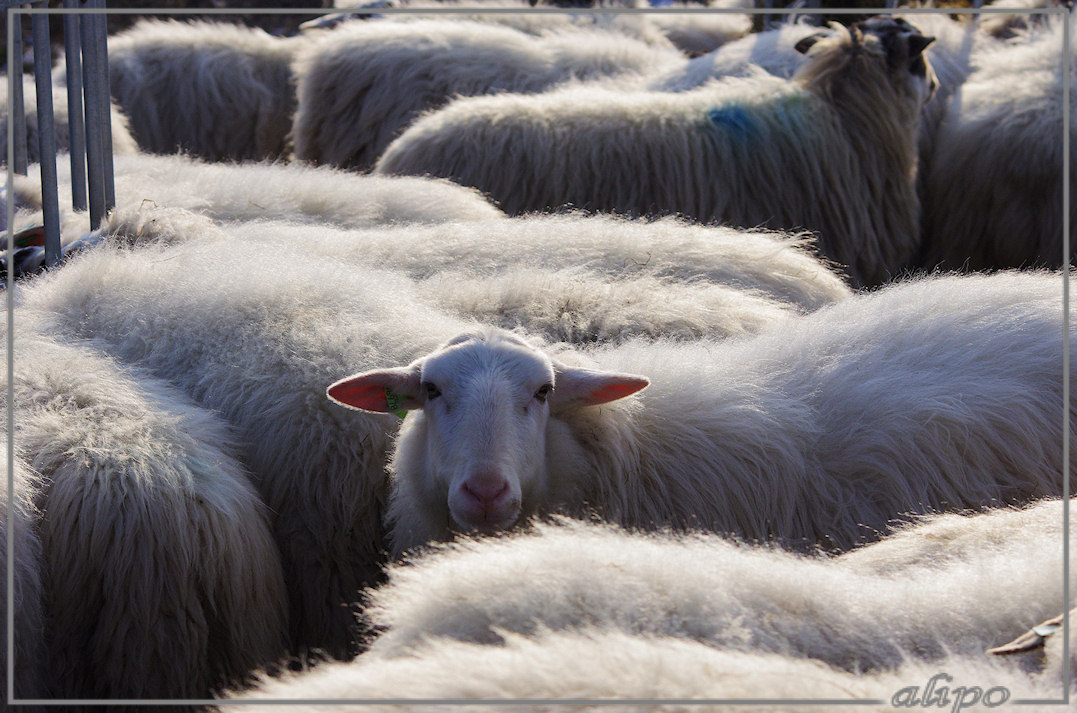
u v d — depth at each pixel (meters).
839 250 12.95
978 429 6.36
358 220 10.66
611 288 7.81
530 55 17.31
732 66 15.71
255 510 6.00
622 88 16.23
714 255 8.88
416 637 3.97
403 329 6.89
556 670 3.27
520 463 5.40
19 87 11.95
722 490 6.20
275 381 6.63
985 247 14.20
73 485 5.46
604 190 12.45
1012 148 13.72
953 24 16.92
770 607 3.91
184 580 5.45
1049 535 4.55
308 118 17.59
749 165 12.60
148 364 6.98
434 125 13.23
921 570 4.52
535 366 5.55
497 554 4.33
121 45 20.52
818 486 6.27
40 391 6.04
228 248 7.90
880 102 13.05
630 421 6.18
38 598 5.32
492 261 8.55
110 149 9.88
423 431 5.80
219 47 20.78
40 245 9.28
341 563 6.40
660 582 3.96
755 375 6.67
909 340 6.87
